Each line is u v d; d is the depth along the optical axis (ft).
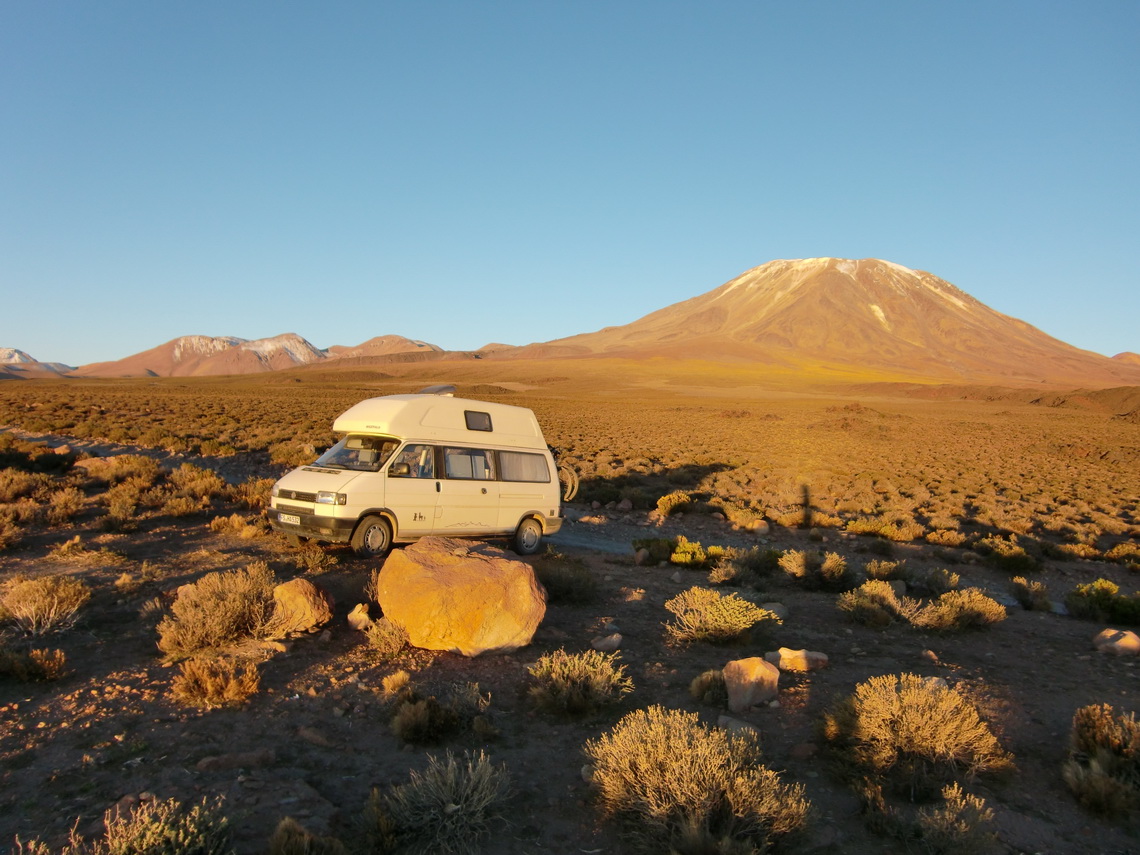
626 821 13.44
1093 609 36.22
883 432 217.56
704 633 26.55
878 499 88.99
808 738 17.76
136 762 14.73
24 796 13.12
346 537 32.78
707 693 20.20
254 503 49.08
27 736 15.51
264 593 24.04
